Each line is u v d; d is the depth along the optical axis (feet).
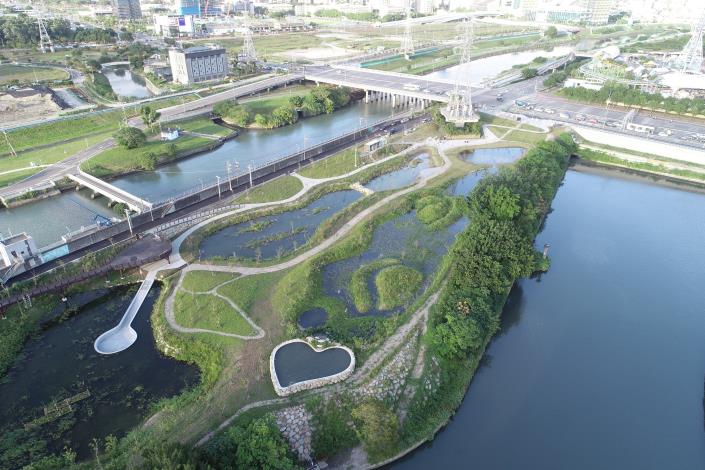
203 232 584.81
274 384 360.89
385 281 490.49
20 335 425.69
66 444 335.88
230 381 368.89
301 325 437.58
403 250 556.92
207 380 379.35
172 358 407.03
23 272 490.08
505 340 460.96
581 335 469.16
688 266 572.10
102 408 362.53
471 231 523.29
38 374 392.47
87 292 486.38
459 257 499.51
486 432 371.56
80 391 376.68
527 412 389.60
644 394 409.28
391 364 386.52
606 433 375.45
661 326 481.87
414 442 349.61
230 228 605.73
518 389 409.69
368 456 337.72
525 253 503.61
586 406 396.98
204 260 528.63
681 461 356.79
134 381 385.50
